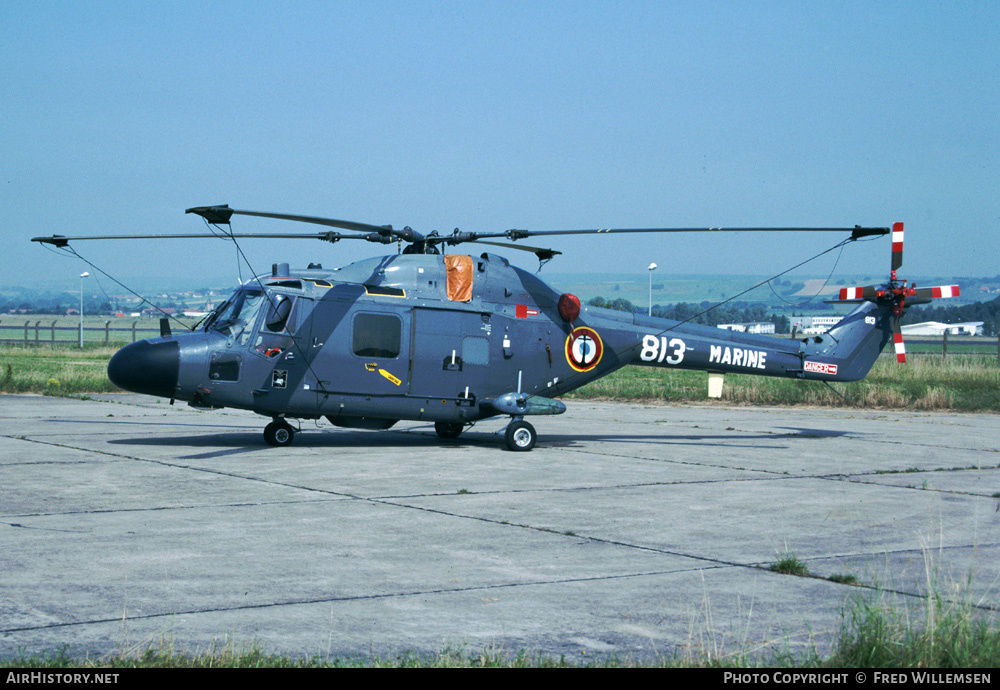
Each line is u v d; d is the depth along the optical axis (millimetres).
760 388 31484
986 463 15648
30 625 5766
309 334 15016
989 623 6078
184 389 14461
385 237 15562
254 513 9680
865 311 19375
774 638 5809
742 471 13977
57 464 12875
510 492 11484
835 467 14734
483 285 16234
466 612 6309
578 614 6305
